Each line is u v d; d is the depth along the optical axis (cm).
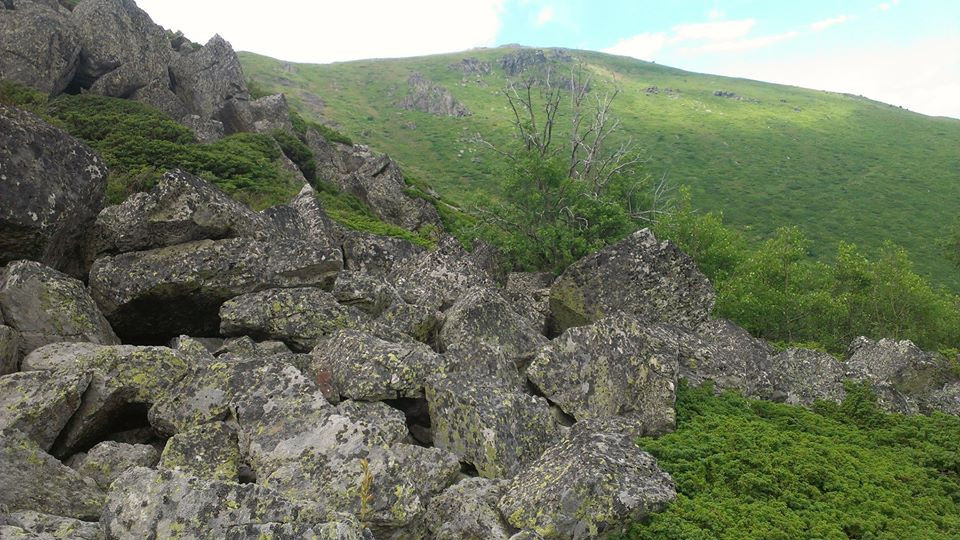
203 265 1628
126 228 1688
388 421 1189
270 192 4444
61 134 1641
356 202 5641
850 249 5112
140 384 1198
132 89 5453
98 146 4203
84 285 1633
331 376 1355
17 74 4700
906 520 1201
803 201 13775
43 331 1367
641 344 1580
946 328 4803
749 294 4056
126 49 5462
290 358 1426
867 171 15962
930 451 1564
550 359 1538
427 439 1339
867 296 4809
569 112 16175
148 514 836
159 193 1697
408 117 19975
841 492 1270
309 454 1037
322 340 1496
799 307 4172
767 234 11794
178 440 1081
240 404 1160
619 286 2116
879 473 1387
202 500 851
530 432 1282
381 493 968
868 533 1126
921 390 2227
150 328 1672
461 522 996
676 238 4491
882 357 2348
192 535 816
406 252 2419
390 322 1697
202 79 6316
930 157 17150
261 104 6353
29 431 1053
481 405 1259
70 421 1134
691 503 1133
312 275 1730
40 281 1399
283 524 798
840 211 13138
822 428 1644
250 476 1096
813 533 1097
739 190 14425
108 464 1059
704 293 2145
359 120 19262
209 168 4453
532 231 4141
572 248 4006
